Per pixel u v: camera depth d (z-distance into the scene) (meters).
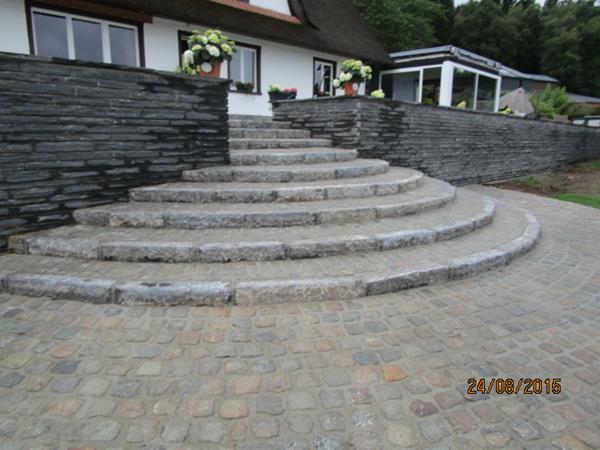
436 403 2.20
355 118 7.41
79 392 2.22
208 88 5.35
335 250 3.97
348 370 2.46
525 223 5.60
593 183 12.05
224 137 5.68
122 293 3.16
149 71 4.74
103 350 2.60
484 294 3.57
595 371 2.53
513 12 40.41
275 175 5.44
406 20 24.39
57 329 2.83
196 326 2.90
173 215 4.27
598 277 4.08
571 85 39.72
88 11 8.38
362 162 6.85
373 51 15.19
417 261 3.88
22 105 3.89
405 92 16.31
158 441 1.92
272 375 2.40
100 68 4.37
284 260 3.83
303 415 2.10
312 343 2.73
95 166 4.49
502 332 2.94
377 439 1.96
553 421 2.10
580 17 43.34
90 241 3.80
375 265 3.75
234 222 4.35
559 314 3.26
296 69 12.98
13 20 7.58
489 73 16.94
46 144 4.10
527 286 3.79
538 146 13.98
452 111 9.71
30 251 3.89
